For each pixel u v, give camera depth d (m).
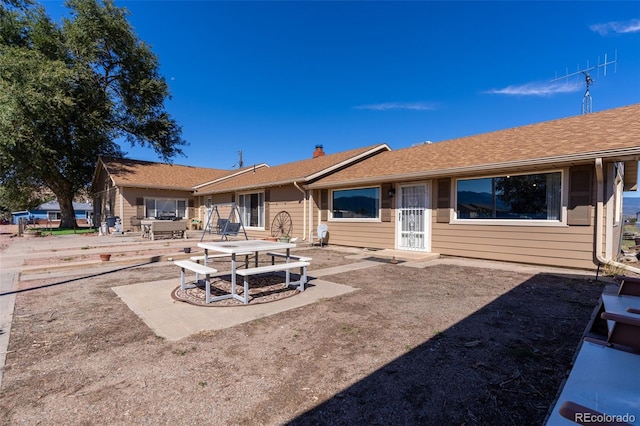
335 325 3.63
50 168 19.59
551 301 4.51
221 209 17.92
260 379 2.47
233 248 4.93
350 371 2.59
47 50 18.80
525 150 7.38
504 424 1.94
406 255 8.54
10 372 2.57
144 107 22.67
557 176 6.86
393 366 2.67
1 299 4.68
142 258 8.09
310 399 2.21
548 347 2.99
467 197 8.34
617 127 6.79
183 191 20.36
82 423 1.94
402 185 9.77
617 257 8.20
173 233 15.05
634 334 1.89
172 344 3.11
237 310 4.17
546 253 6.99
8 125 15.52
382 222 10.33
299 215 12.73
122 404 2.14
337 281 5.93
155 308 4.25
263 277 6.35
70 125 19.62
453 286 5.48
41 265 7.24
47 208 45.47
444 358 2.80
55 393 2.27
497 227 7.73
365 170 11.21
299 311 4.14
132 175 19.06
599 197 6.20
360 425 1.94
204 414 2.04
